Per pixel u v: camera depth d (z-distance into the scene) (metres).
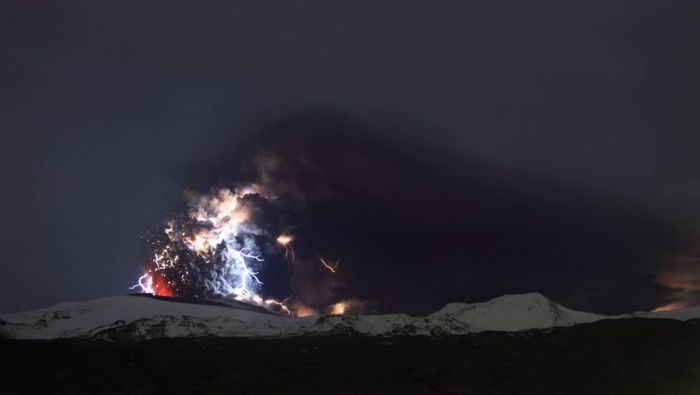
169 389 132.25
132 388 131.75
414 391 123.69
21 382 126.69
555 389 132.75
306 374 130.12
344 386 123.56
